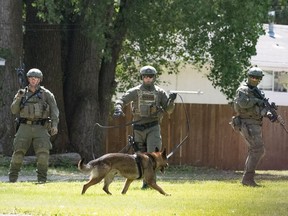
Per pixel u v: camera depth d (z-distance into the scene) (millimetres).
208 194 29891
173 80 82875
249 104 35219
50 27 60125
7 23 56531
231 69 58625
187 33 58688
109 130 63719
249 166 35719
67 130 60469
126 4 57781
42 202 25312
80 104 60656
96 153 60625
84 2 55531
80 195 28297
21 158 37219
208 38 58031
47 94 36781
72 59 61531
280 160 69125
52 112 36875
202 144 66000
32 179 43344
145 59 65312
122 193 29531
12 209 23031
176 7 56250
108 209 23219
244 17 57156
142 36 58562
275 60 90938
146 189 32438
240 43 58562
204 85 84438
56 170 53156
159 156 29844
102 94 61875
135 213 22172
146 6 57188
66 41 62562
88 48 60938
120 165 28953
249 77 35500
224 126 66562
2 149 55781
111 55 60031
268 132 68688
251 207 24344
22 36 57875
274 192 31203
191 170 62656
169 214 22031
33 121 36812
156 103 33938
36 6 55719
